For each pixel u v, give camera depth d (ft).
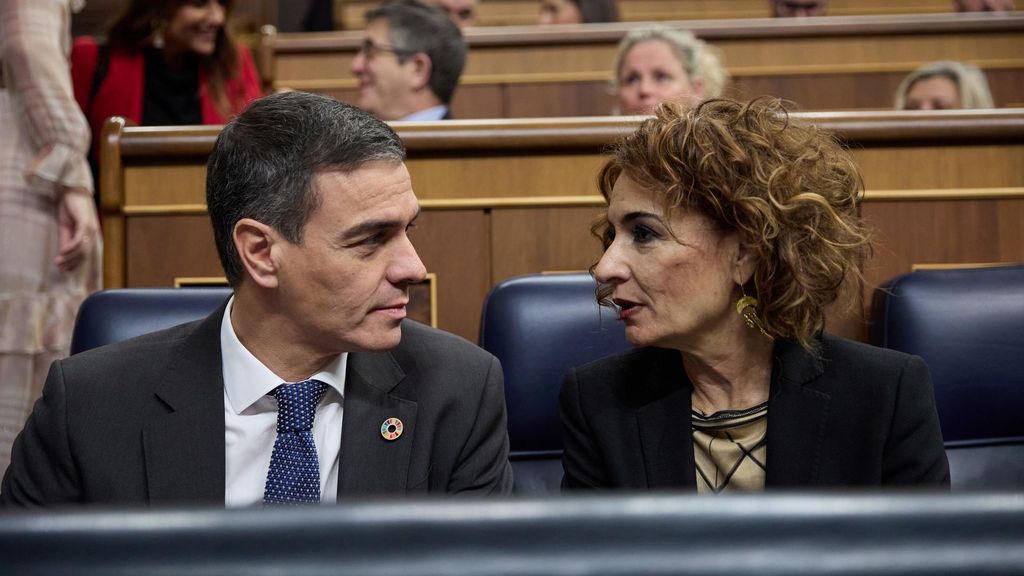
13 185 6.88
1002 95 13.10
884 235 6.54
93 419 3.84
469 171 6.61
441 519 0.81
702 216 3.87
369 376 4.04
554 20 14.47
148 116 9.39
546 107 13.20
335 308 3.75
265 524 0.81
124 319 4.85
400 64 9.39
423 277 3.81
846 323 5.98
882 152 6.53
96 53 9.34
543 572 0.78
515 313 4.98
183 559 0.79
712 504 0.82
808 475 3.91
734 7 17.28
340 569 0.78
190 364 3.96
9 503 3.90
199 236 6.60
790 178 3.84
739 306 3.95
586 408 4.24
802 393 3.97
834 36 13.09
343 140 3.68
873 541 0.79
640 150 3.91
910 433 3.93
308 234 3.68
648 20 17.33
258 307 3.84
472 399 4.16
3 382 6.88
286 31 19.30
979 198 6.53
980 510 0.80
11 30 6.83
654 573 0.78
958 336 4.95
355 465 3.88
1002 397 4.94
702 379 4.11
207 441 3.84
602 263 3.99
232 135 3.79
